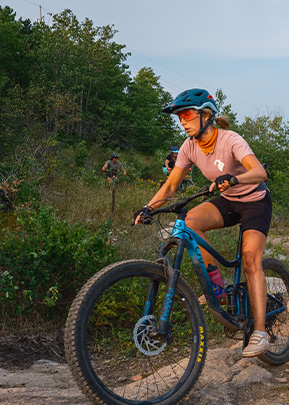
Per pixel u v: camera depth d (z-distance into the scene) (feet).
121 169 54.24
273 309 11.48
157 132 111.96
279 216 39.52
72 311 7.87
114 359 12.01
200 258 9.59
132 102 108.68
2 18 105.50
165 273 9.04
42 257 15.94
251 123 55.36
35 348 13.64
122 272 8.45
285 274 12.46
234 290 10.44
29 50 96.84
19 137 59.72
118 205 32.35
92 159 65.77
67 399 9.18
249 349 9.70
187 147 10.53
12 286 15.20
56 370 11.76
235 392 9.68
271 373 10.96
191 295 9.43
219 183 8.96
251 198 10.32
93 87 96.94
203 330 9.38
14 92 71.10
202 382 10.04
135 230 25.58
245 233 10.32
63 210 29.58
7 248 16.06
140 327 8.71
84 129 88.28
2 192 25.52
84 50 93.76
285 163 52.11
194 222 9.93
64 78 90.17
